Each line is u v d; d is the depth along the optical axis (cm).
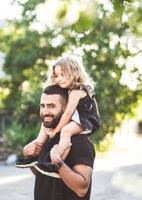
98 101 1895
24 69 2050
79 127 338
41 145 350
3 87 2095
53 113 342
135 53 1870
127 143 2830
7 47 2047
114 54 1864
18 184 1380
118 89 1914
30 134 1986
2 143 2053
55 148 329
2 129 2127
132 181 1424
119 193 1242
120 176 1534
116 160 2066
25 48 2014
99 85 1881
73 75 345
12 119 2078
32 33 1989
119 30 1711
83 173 330
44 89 350
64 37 1941
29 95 2000
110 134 2012
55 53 1986
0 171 1700
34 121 1995
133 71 1903
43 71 2028
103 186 1341
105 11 1262
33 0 1805
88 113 344
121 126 2064
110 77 1902
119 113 1973
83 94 344
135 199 1162
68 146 332
